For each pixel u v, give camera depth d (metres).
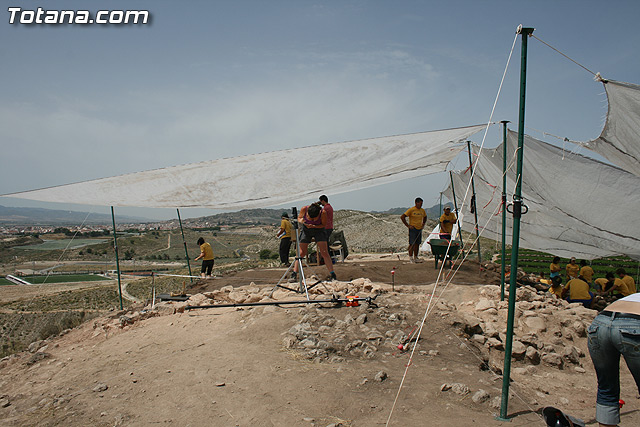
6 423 3.62
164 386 4.07
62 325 8.66
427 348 4.97
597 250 12.17
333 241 13.19
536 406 3.91
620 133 6.58
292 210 7.14
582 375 5.16
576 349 5.73
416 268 10.27
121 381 4.30
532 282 10.77
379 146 7.27
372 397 3.73
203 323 6.12
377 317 5.79
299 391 3.84
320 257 11.48
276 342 5.10
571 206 10.12
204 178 6.62
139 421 3.45
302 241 8.26
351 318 5.59
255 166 6.78
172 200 6.46
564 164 9.05
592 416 3.85
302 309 6.01
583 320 6.66
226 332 5.61
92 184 6.34
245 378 4.13
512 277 3.53
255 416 3.43
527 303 7.02
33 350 6.37
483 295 7.79
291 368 4.35
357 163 7.10
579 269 12.46
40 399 4.12
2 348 10.47
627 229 10.04
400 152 7.27
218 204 6.70
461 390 3.88
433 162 9.39
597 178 9.01
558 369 5.29
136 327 6.55
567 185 9.59
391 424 3.26
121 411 3.64
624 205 9.36
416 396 3.77
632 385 4.99
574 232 11.43
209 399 3.75
